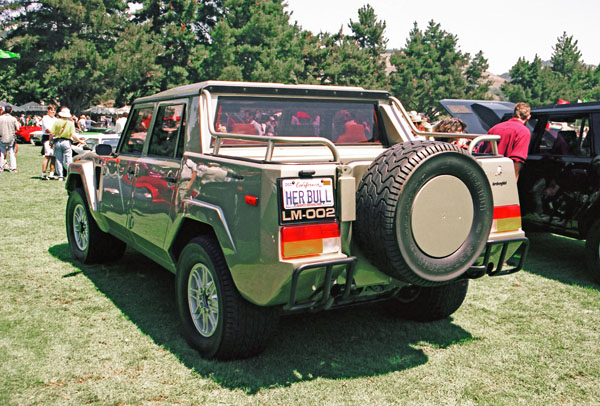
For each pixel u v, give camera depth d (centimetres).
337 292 321
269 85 402
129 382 328
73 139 1290
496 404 312
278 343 387
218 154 372
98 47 4838
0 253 620
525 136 571
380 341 396
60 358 357
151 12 5162
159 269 568
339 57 5991
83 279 529
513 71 7556
